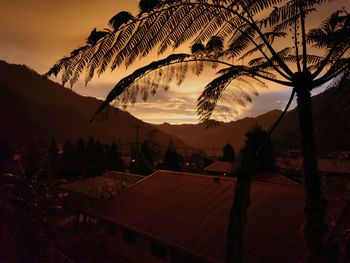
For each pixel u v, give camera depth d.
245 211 2.99
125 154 46.91
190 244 8.53
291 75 2.88
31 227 6.85
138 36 2.48
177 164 26.38
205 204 10.70
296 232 7.23
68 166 27.34
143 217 11.07
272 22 3.02
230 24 3.02
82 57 2.48
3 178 7.42
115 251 12.56
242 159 3.09
